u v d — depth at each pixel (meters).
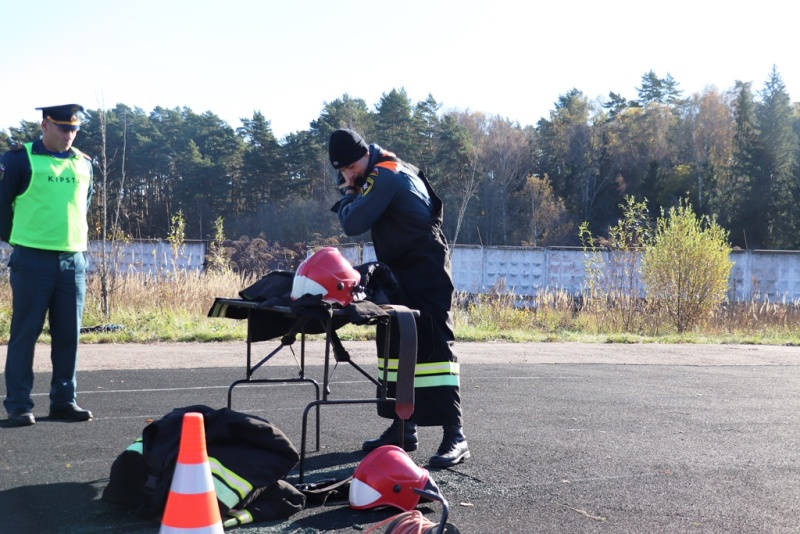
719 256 17.89
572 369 10.16
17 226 5.77
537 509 4.23
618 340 14.88
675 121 75.62
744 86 69.50
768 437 6.23
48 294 5.86
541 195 62.22
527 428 6.29
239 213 61.56
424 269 5.06
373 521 3.96
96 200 15.40
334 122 60.38
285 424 6.18
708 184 63.22
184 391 7.49
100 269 13.58
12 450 5.08
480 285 27.33
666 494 4.57
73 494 4.24
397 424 5.39
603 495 4.52
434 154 61.41
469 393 7.93
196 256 20.86
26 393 5.85
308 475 4.75
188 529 3.04
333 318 4.71
